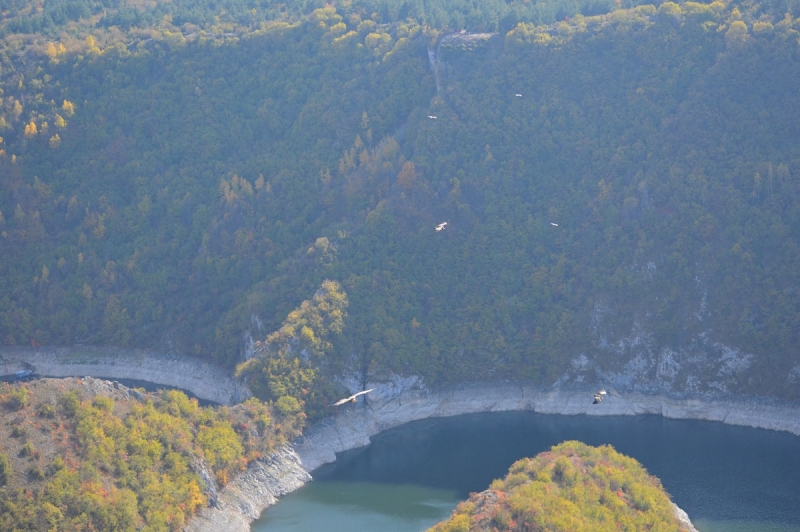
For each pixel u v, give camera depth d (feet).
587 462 521.65
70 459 498.28
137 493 510.58
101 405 546.26
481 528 451.94
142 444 536.01
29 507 463.42
